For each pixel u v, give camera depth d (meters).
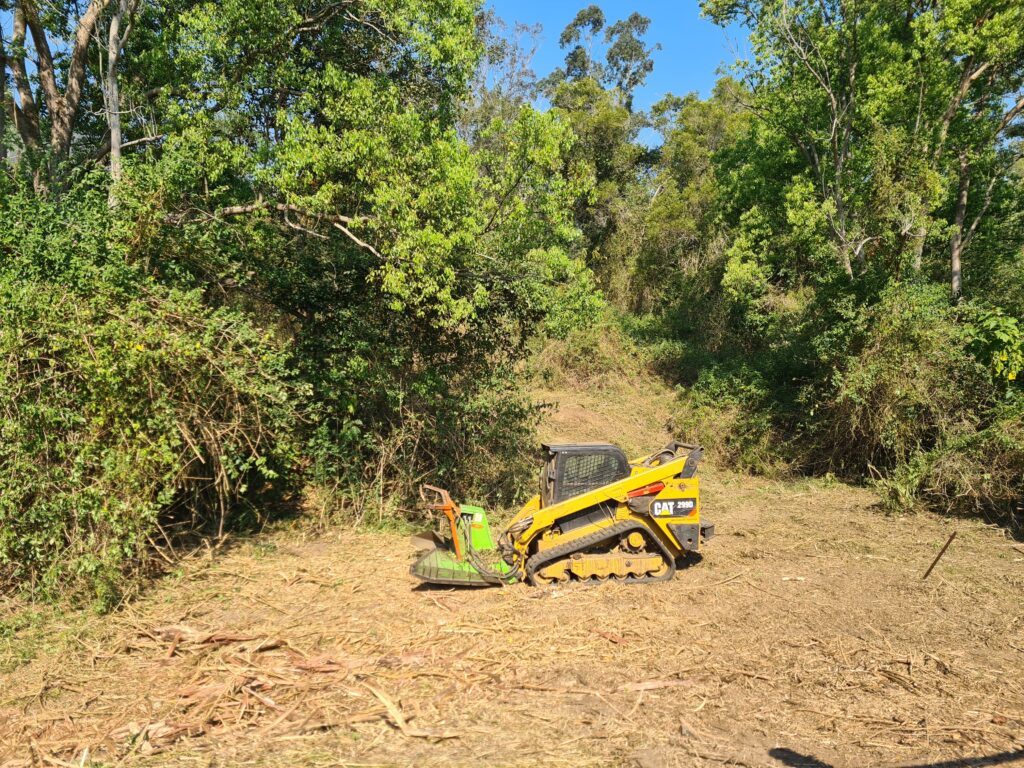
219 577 7.01
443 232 8.75
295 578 6.98
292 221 10.08
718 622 5.84
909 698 4.58
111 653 5.29
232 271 9.02
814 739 4.04
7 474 6.11
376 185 8.78
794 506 10.67
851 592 6.66
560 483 6.91
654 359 19.47
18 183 7.77
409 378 10.13
